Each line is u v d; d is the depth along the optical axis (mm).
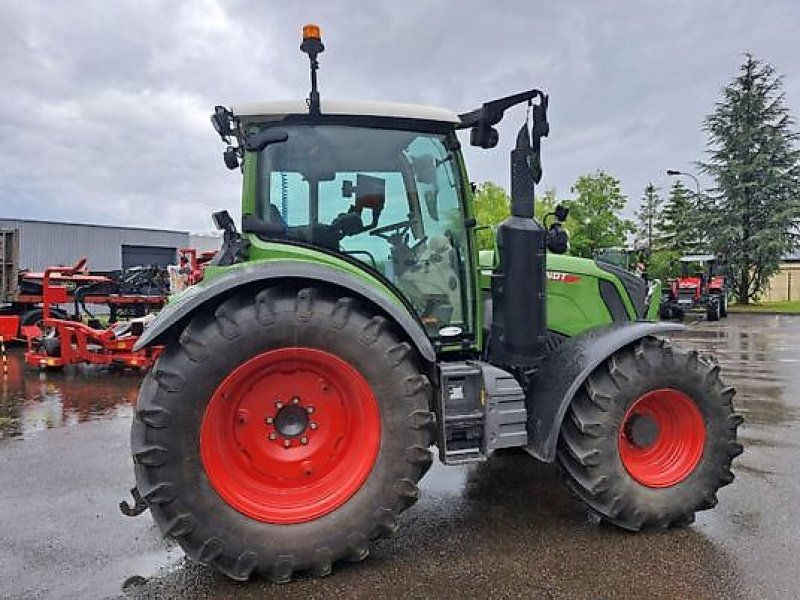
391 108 3475
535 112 3516
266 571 2926
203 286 3045
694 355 3623
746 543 3297
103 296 12164
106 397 7594
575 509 3844
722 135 34062
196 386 2873
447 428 3293
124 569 3109
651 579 2920
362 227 3543
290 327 2977
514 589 2848
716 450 3586
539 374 3623
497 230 3674
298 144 3436
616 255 5203
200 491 2867
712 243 33219
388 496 3051
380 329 3086
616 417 3455
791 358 11164
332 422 3141
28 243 26219
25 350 12125
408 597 2793
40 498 4098
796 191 32375
